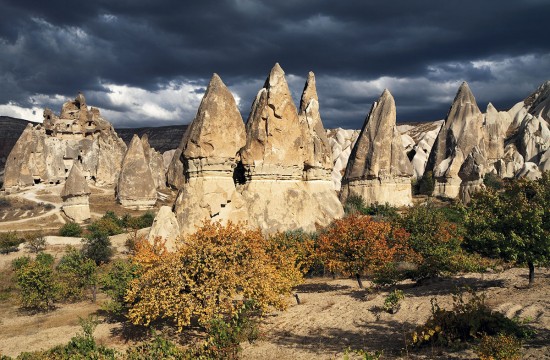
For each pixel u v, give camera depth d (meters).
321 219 35.62
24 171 69.06
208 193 29.20
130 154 61.16
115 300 20.16
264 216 33.12
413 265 22.80
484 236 16.27
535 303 13.02
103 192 70.00
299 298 20.91
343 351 11.80
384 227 22.94
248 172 34.34
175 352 12.49
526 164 60.09
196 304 14.97
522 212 15.70
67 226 44.69
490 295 15.21
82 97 83.75
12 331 19.42
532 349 9.30
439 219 24.31
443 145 65.06
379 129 50.09
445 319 11.16
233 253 15.73
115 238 41.78
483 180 50.62
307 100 47.56
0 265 35.19
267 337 14.59
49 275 24.97
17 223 50.75
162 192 74.88
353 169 50.66
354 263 21.58
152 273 15.20
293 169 35.31
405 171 49.59
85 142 80.69
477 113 64.81
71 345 13.55
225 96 30.20
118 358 12.78
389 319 14.59
